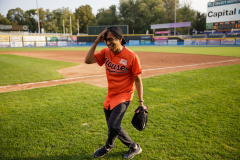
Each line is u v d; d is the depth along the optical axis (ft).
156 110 13.00
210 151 8.27
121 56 7.05
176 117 11.85
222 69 29.32
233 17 117.80
